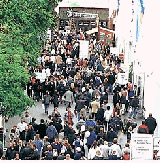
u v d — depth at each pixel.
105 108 59.00
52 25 73.44
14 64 45.09
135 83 70.88
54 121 52.66
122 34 90.00
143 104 64.75
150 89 60.22
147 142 41.53
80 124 52.06
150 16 60.84
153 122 53.12
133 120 61.41
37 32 59.34
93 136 48.94
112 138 48.28
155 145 42.47
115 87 67.50
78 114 59.38
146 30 62.97
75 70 74.56
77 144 46.09
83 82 67.25
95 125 51.34
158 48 57.06
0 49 45.72
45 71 71.25
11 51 46.59
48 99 62.69
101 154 43.09
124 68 80.06
